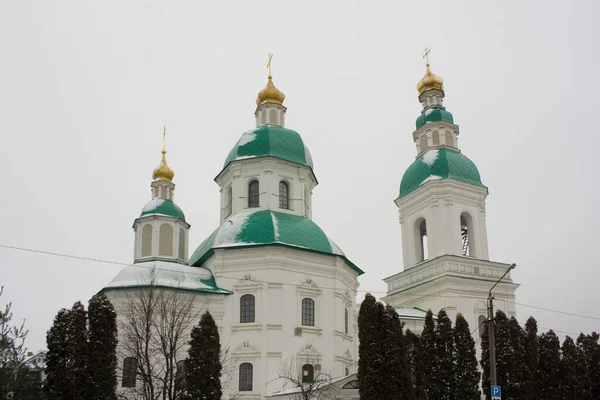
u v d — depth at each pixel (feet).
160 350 114.11
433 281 182.19
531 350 131.54
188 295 138.41
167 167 189.78
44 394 98.07
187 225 180.14
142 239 172.65
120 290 137.69
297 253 148.05
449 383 115.85
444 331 120.16
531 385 125.08
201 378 102.83
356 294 165.27
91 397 97.91
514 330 129.49
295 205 166.40
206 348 105.29
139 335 113.29
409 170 203.31
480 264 186.29
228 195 172.96
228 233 152.15
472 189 193.36
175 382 108.06
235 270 146.10
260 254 145.59
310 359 140.36
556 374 136.26
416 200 197.67
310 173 173.06
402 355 108.06
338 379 122.52
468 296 180.96
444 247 185.16
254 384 135.03
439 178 190.39
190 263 166.30
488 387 125.18
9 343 90.43
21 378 91.30
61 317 101.91
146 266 147.13
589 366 148.15
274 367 136.36
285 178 168.35
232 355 137.90
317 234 155.53
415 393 112.88
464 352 118.93
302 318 144.56
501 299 186.29
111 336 103.55
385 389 103.81
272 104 184.14
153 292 123.65
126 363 132.16
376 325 108.58
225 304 142.82
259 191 164.55
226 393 134.62
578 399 135.44
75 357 98.89
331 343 145.48
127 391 128.06
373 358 106.52
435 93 212.23
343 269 155.02
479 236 191.42
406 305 193.36
